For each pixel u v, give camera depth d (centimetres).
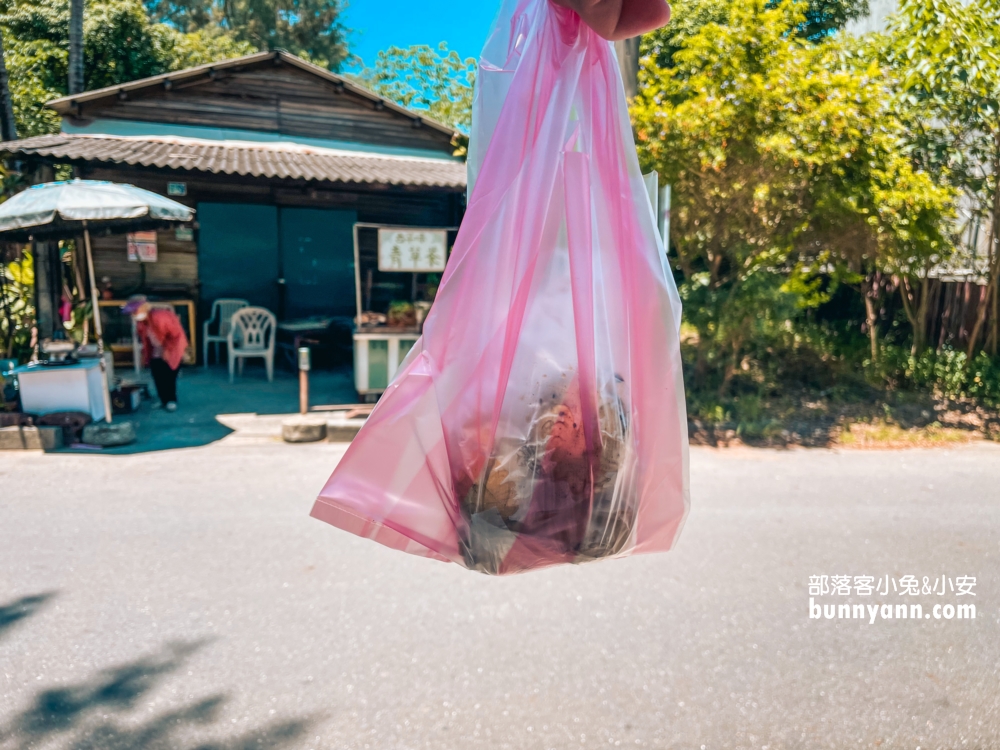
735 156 867
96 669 358
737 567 489
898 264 1020
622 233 179
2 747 303
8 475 668
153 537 518
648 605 432
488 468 162
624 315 177
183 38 2145
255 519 558
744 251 931
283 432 806
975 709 341
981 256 1125
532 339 168
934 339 1205
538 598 438
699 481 700
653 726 324
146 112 1241
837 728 326
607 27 157
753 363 1147
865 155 890
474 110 179
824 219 937
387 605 425
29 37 1827
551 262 172
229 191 1262
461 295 167
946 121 1049
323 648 380
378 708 334
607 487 168
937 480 722
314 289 1322
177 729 317
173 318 927
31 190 817
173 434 830
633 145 183
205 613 412
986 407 1041
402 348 993
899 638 403
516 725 324
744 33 880
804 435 895
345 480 161
